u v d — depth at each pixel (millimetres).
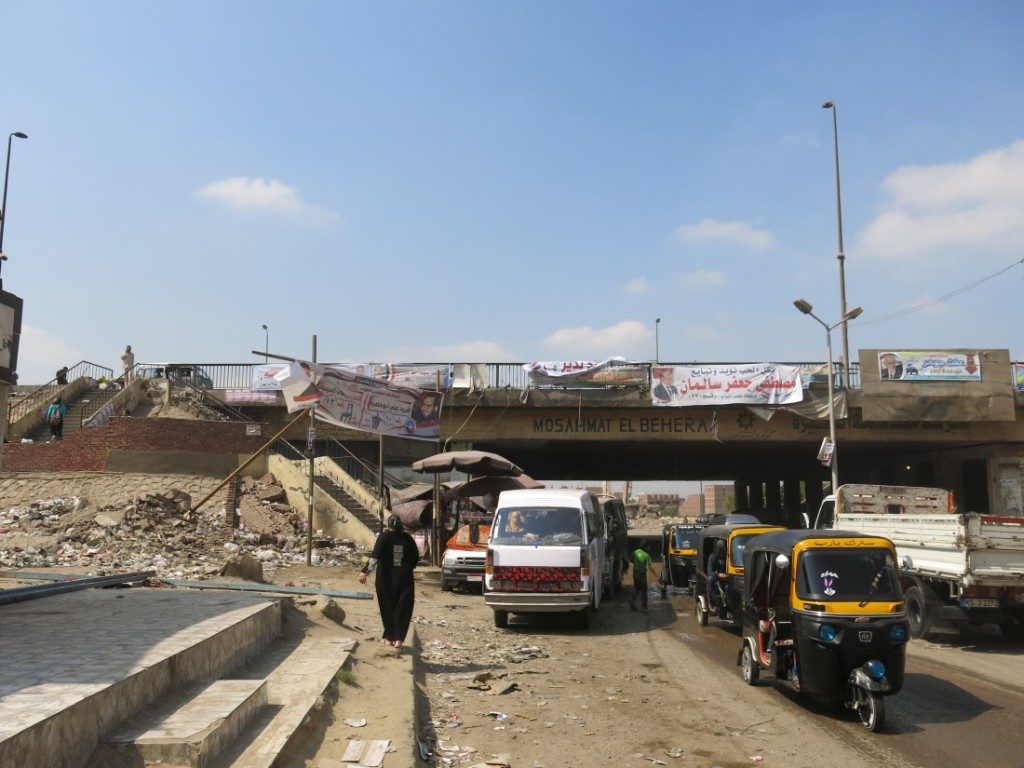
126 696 5355
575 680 10719
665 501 144750
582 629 15758
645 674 11234
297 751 6129
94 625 7777
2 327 10703
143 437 26516
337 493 27656
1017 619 13602
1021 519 13578
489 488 25188
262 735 6008
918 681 10789
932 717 8805
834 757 7359
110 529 21219
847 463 51906
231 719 5742
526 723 8430
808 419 34875
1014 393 34750
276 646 9625
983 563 13414
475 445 39781
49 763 4289
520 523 16469
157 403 33062
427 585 21766
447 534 25531
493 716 8641
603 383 34688
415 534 27219
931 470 45375
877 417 34219
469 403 34500
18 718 4262
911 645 14281
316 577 19219
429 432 21062
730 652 13180
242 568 15586
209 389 34125
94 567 17625
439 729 8055
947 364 34594
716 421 35500
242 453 27938
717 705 9352
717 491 121000
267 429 29125
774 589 10203
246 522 24328
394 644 10867
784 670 9648
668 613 18578
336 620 12180
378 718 7469
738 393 34281
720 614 15570
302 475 26906
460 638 14055
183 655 6473
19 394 34781
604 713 8930
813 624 8852
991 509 37500
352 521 25578
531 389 34531
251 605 9633
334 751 6441
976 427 36031
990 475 37688
